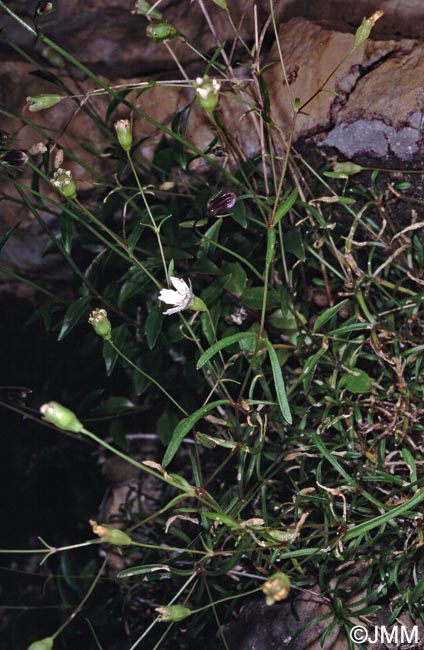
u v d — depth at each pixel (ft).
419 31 1.67
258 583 1.64
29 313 2.05
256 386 1.76
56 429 2.02
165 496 1.88
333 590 1.46
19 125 1.91
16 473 2.11
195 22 1.83
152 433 2.01
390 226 1.66
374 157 1.67
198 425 1.82
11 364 2.10
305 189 1.74
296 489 1.56
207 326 1.56
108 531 1.23
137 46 1.87
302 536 1.59
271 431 1.69
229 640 1.62
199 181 1.82
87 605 1.92
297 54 1.75
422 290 1.67
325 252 1.73
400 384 1.55
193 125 1.82
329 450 1.58
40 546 2.11
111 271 1.91
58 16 1.83
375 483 1.53
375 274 1.61
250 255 1.73
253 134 1.76
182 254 1.60
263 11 1.80
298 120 1.72
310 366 1.51
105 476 2.06
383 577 1.44
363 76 1.69
